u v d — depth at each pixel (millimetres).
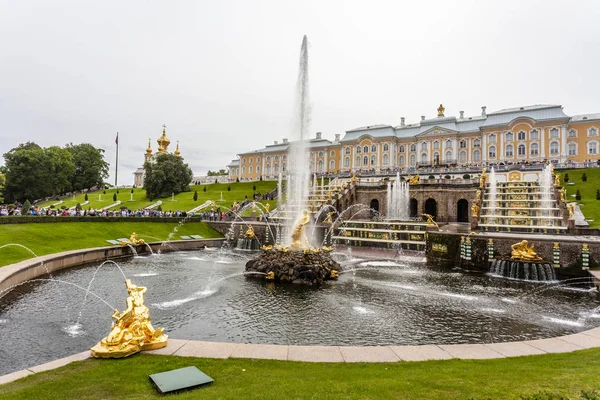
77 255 26266
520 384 7207
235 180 121375
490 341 12570
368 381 7449
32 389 7082
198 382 7281
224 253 36094
